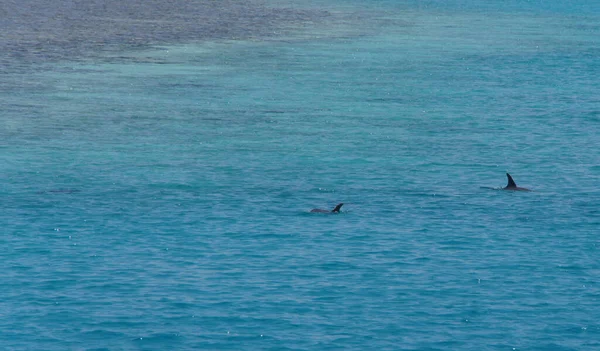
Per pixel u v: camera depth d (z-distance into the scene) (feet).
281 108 302.86
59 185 200.23
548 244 163.02
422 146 247.91
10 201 186.29
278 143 248.73
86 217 175.83
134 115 282.77
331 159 230.48
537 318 128.26
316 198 193.36
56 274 142.82
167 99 312.91
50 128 258.78
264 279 141.90
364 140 254.68
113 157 227.61
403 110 304.71
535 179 213.05
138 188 199.11
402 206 187.62
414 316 127.95
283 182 206.80
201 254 154.20
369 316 127.54
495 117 294.05
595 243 163.94
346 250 157.28
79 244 158.81
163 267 147.02
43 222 171.94
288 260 151.53
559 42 541.34
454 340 120.37
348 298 134.10
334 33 547.49
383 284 140.36
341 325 124.36
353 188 202.49
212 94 326.03
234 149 240.32
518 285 141.18
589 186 207.21
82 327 122.83
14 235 163.22
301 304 131.75
